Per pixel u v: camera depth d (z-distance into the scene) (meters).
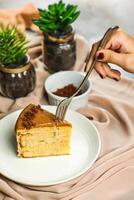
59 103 0.89
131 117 0.97
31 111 0.88
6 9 1.33
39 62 1.13
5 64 0.98
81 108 0.99
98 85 1.07
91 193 0.80
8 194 0.78
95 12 1.44
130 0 1.51
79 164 0.83
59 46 1.05
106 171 0.83
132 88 1.05
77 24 1.37
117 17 1.43
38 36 1.22
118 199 0.81
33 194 0.79
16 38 0.97
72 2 1.50
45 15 1.04
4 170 0.81
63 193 0.79
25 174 0.81
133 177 0.83
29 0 1.49
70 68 1.10
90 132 0.90
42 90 1.04
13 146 0.88
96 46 0.93
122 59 0.91
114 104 0.98
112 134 0.92
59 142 0.85
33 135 0.84
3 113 0.98
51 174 0.81
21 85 0.99
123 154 0.86
